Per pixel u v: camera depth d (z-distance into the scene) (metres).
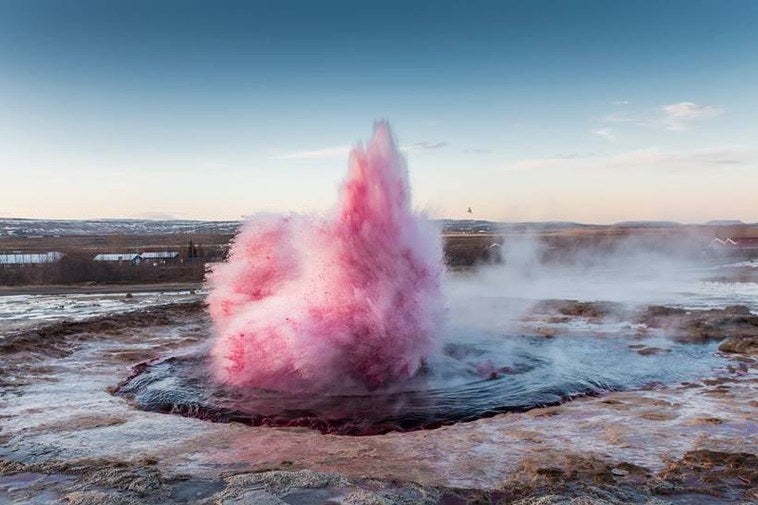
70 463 6.28
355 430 7.66
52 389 9.65
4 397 9.13
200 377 9.98
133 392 9.45
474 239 62.44
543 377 9.95
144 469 6.04
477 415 8.17
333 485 5.65
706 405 8.46
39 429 7.57
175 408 8.52
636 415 7.99
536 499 5.31
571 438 7.13
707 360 11.52
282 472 5.91
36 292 25.97
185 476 5.93
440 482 5.82
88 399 9.09
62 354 12.36
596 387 9.52
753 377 10.19
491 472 6.08
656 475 5.93
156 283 30.23
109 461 6.35
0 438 7.21
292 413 8.23
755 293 23.05
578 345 12.81
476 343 12.45
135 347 13.21
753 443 6.79
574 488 5.59
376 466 6.26
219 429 7.62
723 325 14.71
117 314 17.11
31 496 5.46
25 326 14.67
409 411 8.27
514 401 8.69
